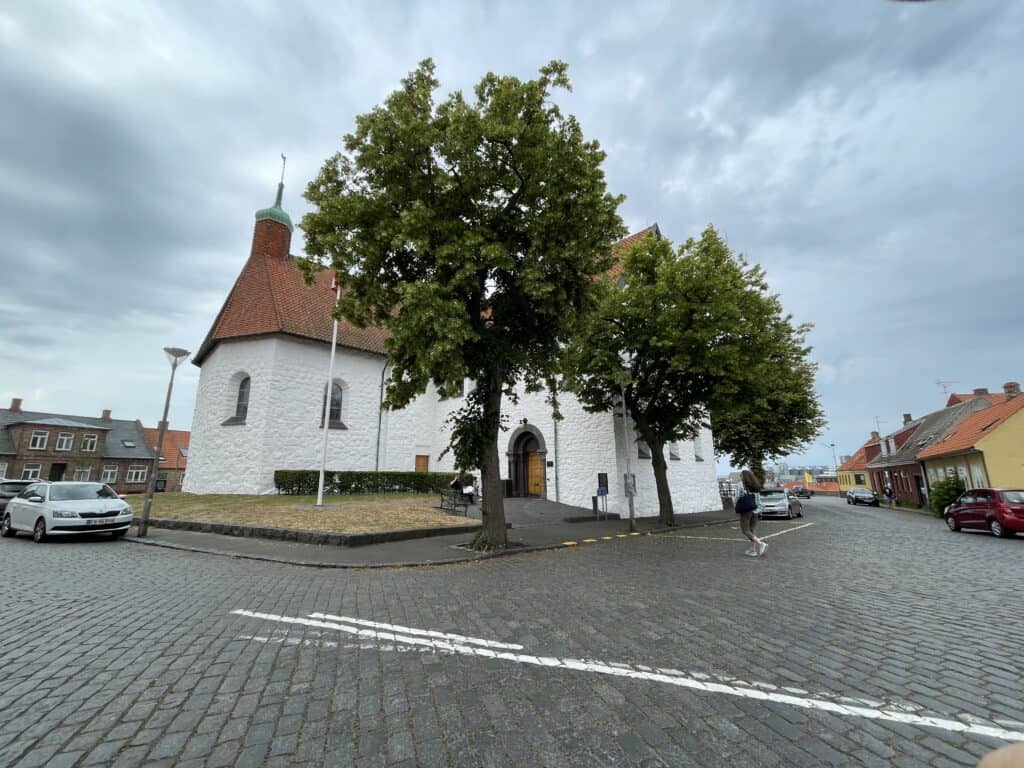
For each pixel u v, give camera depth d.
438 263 10.25
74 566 9.13
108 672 4.20
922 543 13.67
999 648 4.77
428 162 10.91
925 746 3.03
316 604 6.45
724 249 17.05
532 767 2.81
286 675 4.13
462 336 9.98
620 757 2.89
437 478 25.27
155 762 2.88
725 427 30.86
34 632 5.24
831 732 3.19
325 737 3.14
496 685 3.90
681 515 24.27
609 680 3.99
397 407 12.19
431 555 10.33
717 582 7.80
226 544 11.69
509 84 10.42
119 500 13.52
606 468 22.11
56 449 51.72
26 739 3.13
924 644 4.88
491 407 11.80
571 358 14.59
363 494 22.84
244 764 2.86
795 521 23.52
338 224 11.11
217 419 23.59
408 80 11.31
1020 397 28.72
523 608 6.20
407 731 3.21
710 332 15.66
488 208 11.16
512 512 19.89
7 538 13.52
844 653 4.61
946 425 40.78
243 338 23.91
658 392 18.83
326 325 25.58
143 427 62.41
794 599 6.67
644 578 8.12
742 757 2.89
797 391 29.05
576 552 11.34
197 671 4.21
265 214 27.81
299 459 23.41
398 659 4.47
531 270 10.31
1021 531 15.27
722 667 4.25
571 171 10.78
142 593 7.02
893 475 47.16
